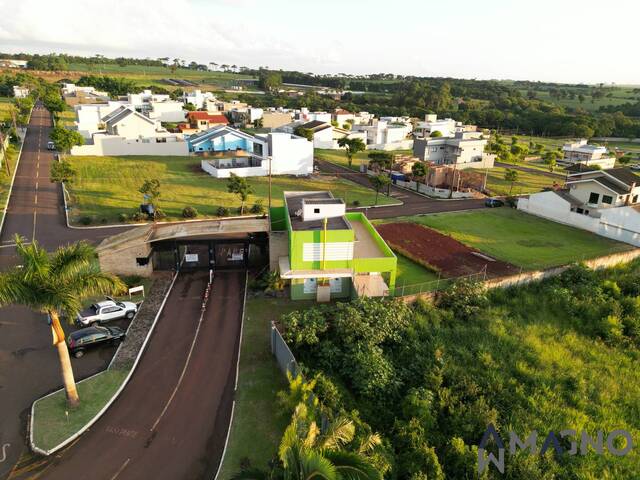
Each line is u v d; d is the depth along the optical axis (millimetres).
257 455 20484
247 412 23156
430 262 42250
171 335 29938
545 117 160875
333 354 26656
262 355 28000
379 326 28141
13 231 46250
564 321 34031
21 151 81562
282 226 40125
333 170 84375
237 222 41531
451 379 25984
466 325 32062
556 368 28156
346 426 14414
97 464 19984
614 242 49969
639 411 25125
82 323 29859
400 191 73312
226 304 34219
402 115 174750
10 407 23000
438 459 20938
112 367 26375
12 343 28172
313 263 34062
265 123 132000
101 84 174375
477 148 94250
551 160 95000
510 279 37125
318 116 129375
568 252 46000
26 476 19234
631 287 37781
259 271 40094
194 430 22078
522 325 32688
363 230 41219
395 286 36469
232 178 55344
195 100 154500
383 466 17016
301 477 12234
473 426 22719
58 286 19844
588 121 153625
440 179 76625
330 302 34719
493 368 27359
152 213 51344
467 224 55625
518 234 52031
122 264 37344
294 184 70875
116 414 22938
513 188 76500
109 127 90188
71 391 22641
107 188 61875
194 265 40062
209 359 27578
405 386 25406
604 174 57406
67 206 53719
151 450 20844
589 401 25609
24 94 150000
